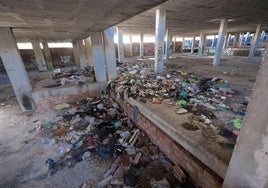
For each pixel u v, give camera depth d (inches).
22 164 131.0
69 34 291.7
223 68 392.5
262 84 47.0
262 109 48.1
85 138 162.7
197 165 99.2
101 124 183.2
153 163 128.1
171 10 303.0
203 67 413.1
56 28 210.7
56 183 112.6
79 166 127.4
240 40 983.0
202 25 530.9
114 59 287.3
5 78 465.4
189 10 305.6
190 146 106.6
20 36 344.8
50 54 555.8
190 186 105.9
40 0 96.4
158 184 106.3
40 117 214.7
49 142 158.1
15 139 165.3
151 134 151.3
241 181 61.6
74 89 260.2
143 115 166.4
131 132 169.2
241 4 270.2
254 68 387.5
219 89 208.1
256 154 52.9
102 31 265.1
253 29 709.9
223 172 84.5
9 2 96.7
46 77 372.5
